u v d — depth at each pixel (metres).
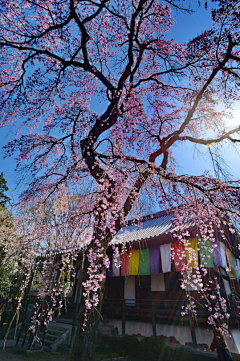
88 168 5.73
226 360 4.50
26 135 6.39
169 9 6.90
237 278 8.95
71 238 4.77
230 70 6.09
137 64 7.19
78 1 6.19
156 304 8.45
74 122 7.01
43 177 5.98
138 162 5.86
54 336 8.73
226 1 4.73
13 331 10.89
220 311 6.35
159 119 8.34
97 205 4.62
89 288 3.96
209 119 6.78
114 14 6.67
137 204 5.18
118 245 8.77
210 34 5.66
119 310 9.16
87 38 6.27
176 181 5.57
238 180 5.11
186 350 6.21
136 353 6.77
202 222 5.50
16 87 6.53
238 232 4.97
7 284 11.36
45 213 5.35
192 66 6.80
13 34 6.50
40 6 6.07
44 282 5.18
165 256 8.00
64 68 6.67
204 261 6.52
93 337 3.92
